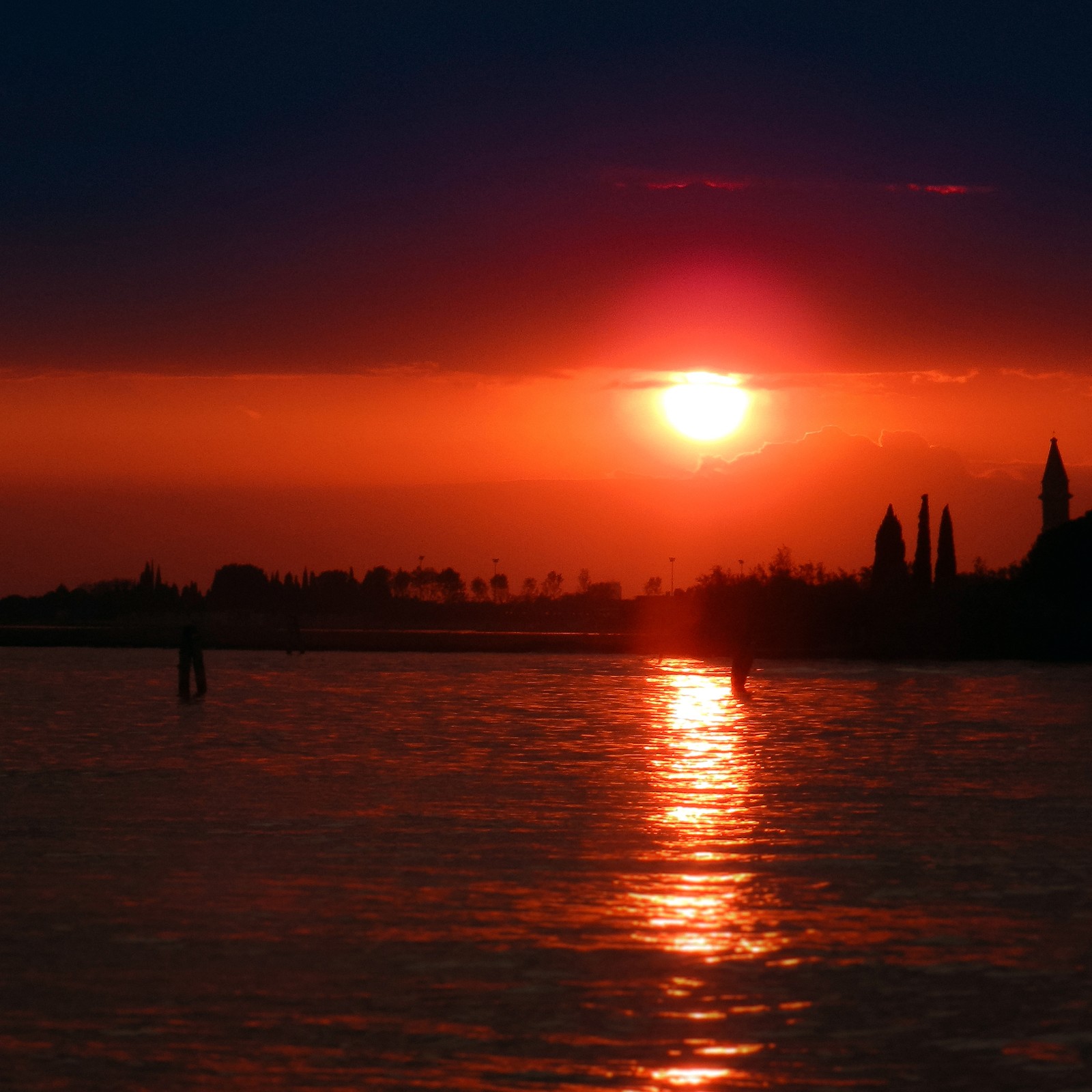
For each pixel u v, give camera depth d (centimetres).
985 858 3406
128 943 2598
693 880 3144
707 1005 2278
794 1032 2164
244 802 4234
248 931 2681
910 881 3145
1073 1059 2066
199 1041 2109
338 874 3186
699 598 18250
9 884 3067
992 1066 2042
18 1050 2077
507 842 3578
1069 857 3422
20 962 2484
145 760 5331
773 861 3350
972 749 5875
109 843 3550
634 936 2666
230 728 6756
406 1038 2128
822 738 6350
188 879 3119
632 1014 2239
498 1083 1969
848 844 3581
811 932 2703
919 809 4153
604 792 4488
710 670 13550
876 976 2433
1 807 4106
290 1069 2009
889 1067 2038
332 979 2394
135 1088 1942
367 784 4666
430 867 3256
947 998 2322
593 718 7569
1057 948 2605
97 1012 2231
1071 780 4825
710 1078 1994
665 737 6412
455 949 2570
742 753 5716
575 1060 2050
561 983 2380
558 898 2953
